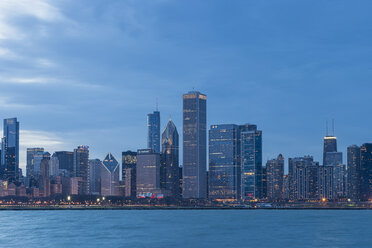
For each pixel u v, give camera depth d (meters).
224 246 154.38
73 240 167.25
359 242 168.00
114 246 151.38
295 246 155.25
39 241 163.62
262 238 181.25
